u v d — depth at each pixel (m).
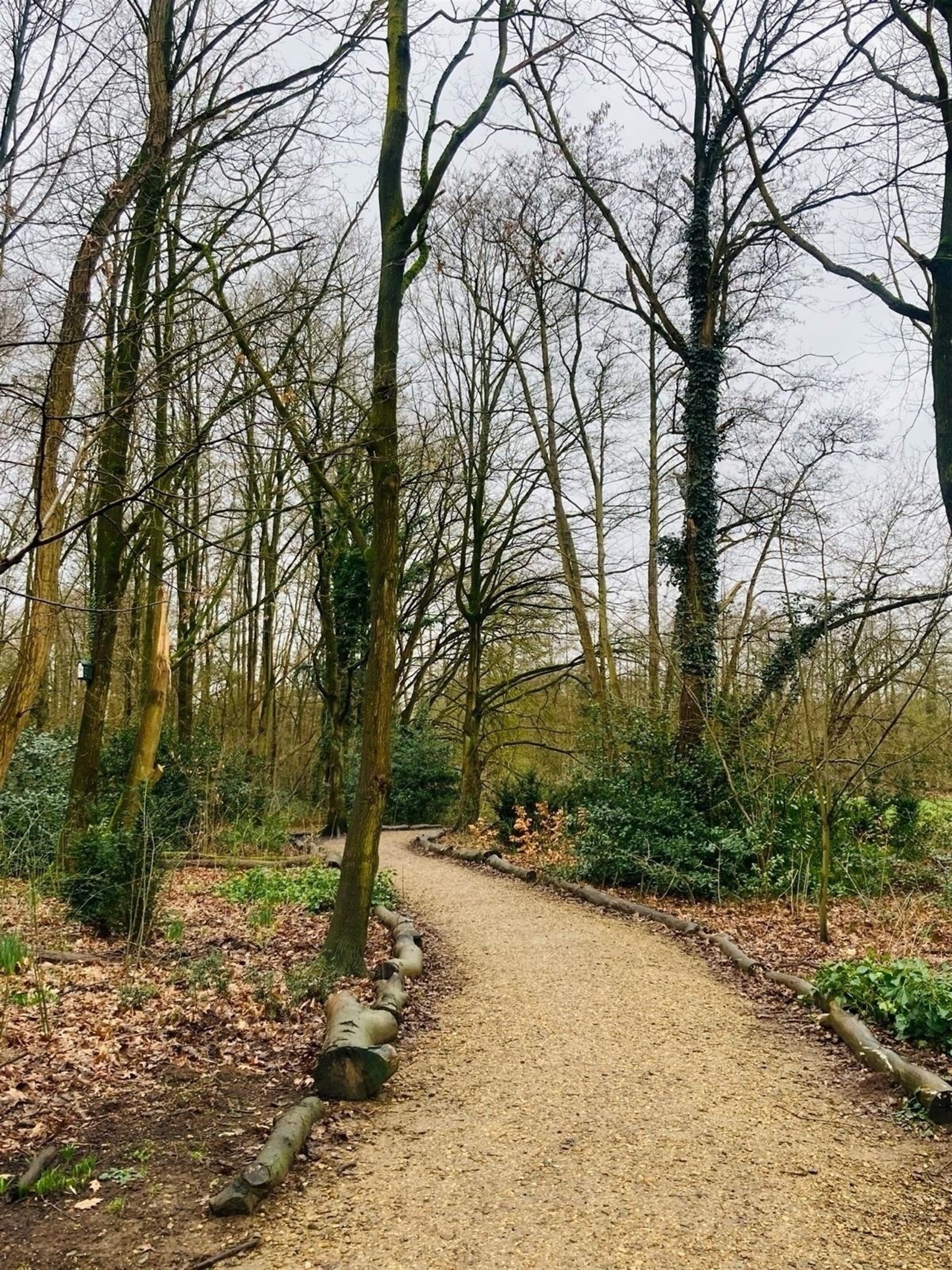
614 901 10.35
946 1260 3.34
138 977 6.91
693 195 13.88
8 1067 5.01
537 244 16.44
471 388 19.55
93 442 4.38
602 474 18.56
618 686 17.11
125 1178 3.88
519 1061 5.45
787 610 9.68
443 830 19.39
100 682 11.21
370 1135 4.42
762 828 10.94
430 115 8.01
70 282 5.15
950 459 6.78
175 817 13.30
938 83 7.06
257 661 23.41
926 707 12.72
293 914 9.88
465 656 24.27
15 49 4.66
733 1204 3.74
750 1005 6.62
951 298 6.84
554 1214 3.66
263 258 6.78
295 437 6.01
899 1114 4.62
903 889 10.77
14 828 10.56
